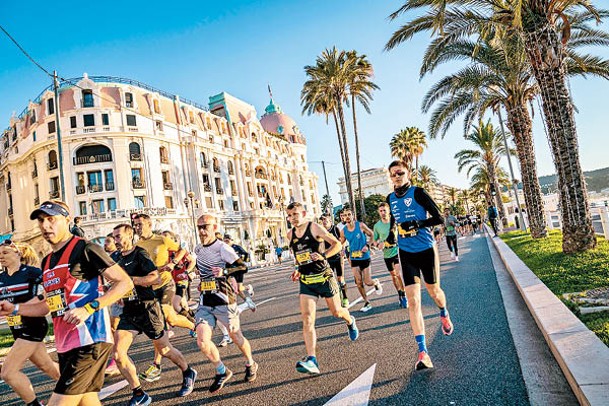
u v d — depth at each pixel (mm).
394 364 4402
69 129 40812
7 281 4180
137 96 44406
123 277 2945
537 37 10250
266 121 81375
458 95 19641
